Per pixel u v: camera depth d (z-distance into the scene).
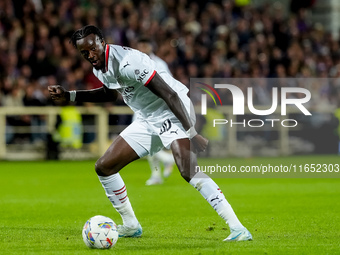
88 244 19.56
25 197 35.16
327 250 19.08
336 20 89.94
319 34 81.88
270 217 26.62
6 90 62.94
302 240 20.86
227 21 77.12
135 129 21.22
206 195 20.33
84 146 64.88
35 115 63.00
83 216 27.66
